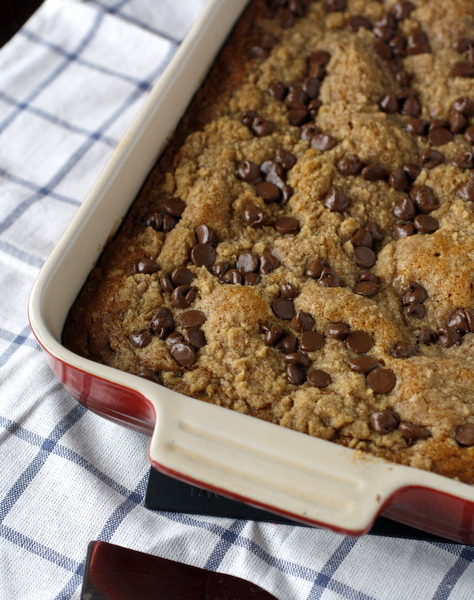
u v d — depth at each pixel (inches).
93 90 23.3
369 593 17.6
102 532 18.2
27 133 22.8
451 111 20.7
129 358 18.2
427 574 17.8
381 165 19.8
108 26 23.9
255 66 21.4
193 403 16.8
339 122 20.4
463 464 17.1
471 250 18.8
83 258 18.7
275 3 22.2
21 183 22.1
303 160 20.0
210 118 20.8
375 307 18.3
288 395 17.7
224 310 18.3
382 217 19.5
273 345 18.1
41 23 24.0
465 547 18.1
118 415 18.2
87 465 18.8
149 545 18.1
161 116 19.9
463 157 19.8
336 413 17.4
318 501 16.1
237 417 16.7
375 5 22.2
